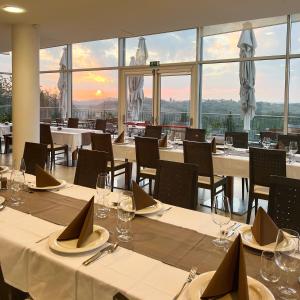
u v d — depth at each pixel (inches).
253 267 55.0
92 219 64.4
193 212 81.4
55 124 359.9
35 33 218.8
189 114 293.6
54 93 385.4
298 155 167.2
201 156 155.5
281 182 82.4
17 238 63.6
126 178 199.0
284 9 179.5
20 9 181.3
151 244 62.9
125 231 68.1
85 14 191.6
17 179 97.0
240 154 170.2
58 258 56.1
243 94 271.0
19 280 61.7
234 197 198.4
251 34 259.0
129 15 193.6
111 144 187.9
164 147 186.9
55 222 72.9
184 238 66.0
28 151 144.7
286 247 52.3
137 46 316.2
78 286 52.9
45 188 96.7
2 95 421.1
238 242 46.5
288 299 46.3
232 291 45.5
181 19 200.8
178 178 98.5
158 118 309.7
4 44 295.7
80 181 121.6
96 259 56.1
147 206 80.0
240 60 266.5
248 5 172.1
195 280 48.8
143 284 49.3
